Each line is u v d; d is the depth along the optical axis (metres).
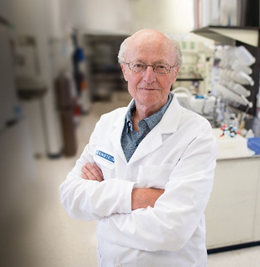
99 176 0.86
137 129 0.86
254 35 1.76
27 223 1.31
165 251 0.73
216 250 1.53
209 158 0.71
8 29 0.85
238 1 1.70
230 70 1.98
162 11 1.90
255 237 1.54
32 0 0.85
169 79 0.72
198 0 1.88
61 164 1.07
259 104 1.93
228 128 1.57
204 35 2.03
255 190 1.43
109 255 0.76
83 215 0.79
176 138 0.77
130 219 0.71
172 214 0.65
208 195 0.70
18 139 1.00
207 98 1.95
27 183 1.14
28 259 1.35
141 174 0.75
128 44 0.72
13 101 0.92
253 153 1.41
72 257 1.45
